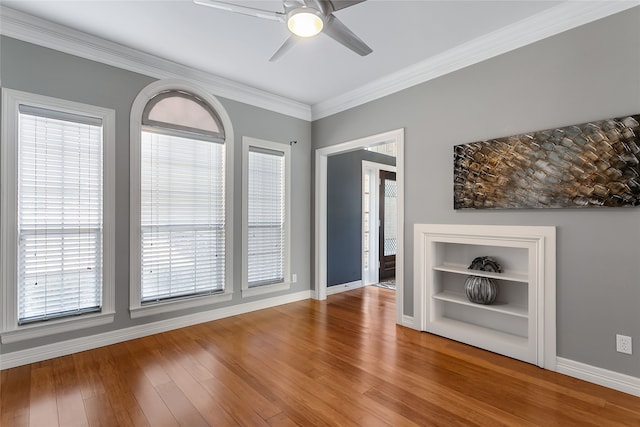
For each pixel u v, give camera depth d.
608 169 2.14
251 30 2.62
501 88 2.68
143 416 1.87
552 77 2.41
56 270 2.65
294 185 4.35
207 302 3.51
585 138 2.23
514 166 2.57
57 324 2.61
